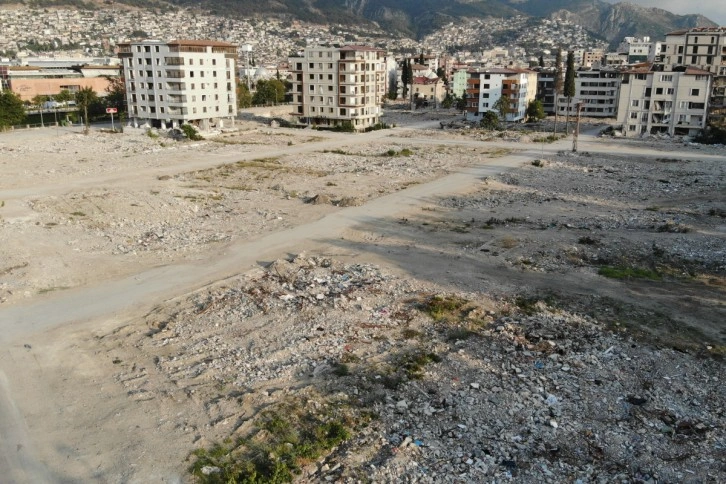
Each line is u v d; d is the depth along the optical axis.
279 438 24.44
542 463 22.88
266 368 30.48
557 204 70.62
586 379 29.45
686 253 50.19
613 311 37.88
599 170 93.31
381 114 174.00
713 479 21.94
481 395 27.86
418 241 53.94
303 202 69.12
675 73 128.25
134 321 36.50
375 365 30.67
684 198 74.19
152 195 69.69
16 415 26.23
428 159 102.44
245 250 50.59
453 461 23.03
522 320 36.38
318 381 29.05
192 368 30.52
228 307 38.41
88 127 130.12
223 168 90.50
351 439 24.53
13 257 46.56
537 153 110.12
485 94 167.62
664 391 28.45
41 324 35.72
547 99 189.50
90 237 53.19
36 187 73.12
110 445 24.08
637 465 22.83
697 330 35.34
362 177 85.56
